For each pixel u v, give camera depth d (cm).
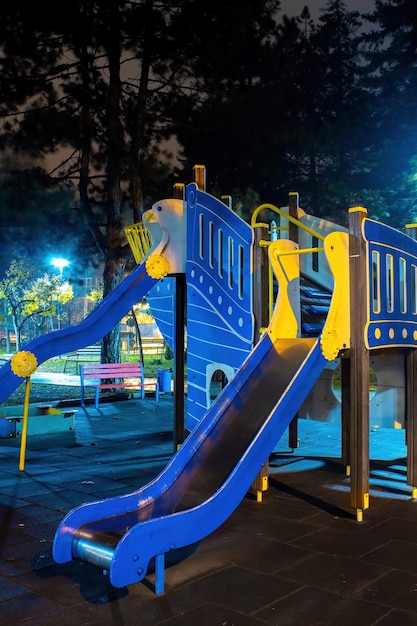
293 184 2102
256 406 480
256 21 1808
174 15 1574
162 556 354
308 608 334
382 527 481
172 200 712
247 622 318
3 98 1560
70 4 1465
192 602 342
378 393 667
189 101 1745
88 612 329
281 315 562
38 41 1548
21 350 620
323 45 2664
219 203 681
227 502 384
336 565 397
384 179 2127
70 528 360
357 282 509
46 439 818
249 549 428
